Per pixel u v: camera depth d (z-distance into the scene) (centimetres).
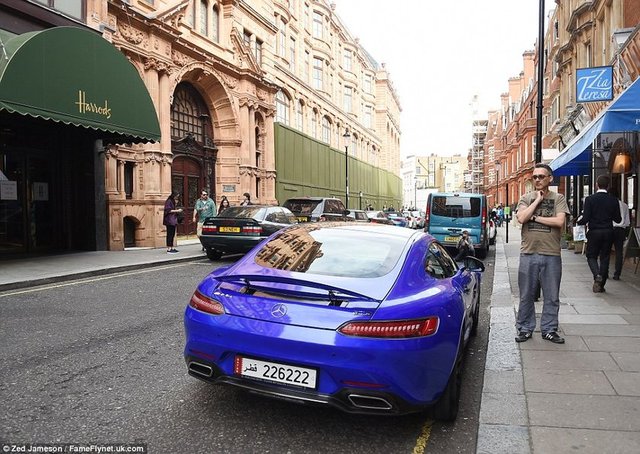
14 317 636
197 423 344
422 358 306
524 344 516
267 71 2588
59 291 820
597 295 775
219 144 2141
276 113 2798
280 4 2817
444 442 327
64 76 995
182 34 1802
